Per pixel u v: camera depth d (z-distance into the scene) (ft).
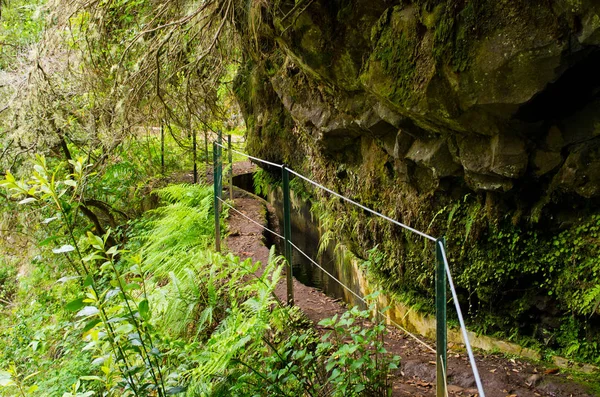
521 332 13.26
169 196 24.06
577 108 10.90
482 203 13.14
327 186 20.61
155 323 13.73
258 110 29.48
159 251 20.20
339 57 14.37
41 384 15.08
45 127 21.48
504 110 10.82
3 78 23.67
